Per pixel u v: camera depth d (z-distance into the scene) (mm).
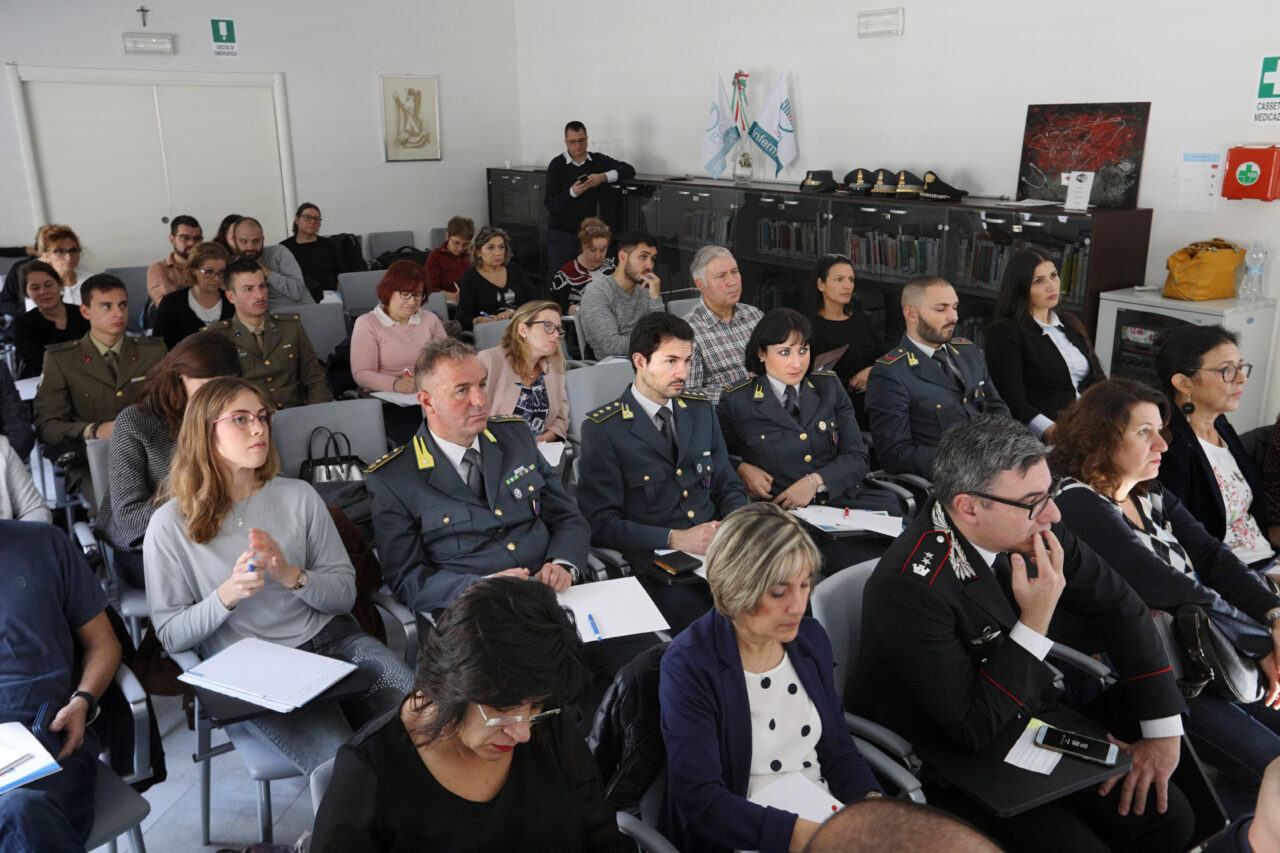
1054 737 2006
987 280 5156
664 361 3057
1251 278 4473
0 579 2098
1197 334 3107
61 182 8062
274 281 6660
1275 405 4609
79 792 1961
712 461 3248
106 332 4031
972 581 2049
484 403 2713
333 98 9031
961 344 3914
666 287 7652
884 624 2047
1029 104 5281
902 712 2105
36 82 7812
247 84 8625
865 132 6277
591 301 5363
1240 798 2430
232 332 4402
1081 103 5035
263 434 2418
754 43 6965
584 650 1491
